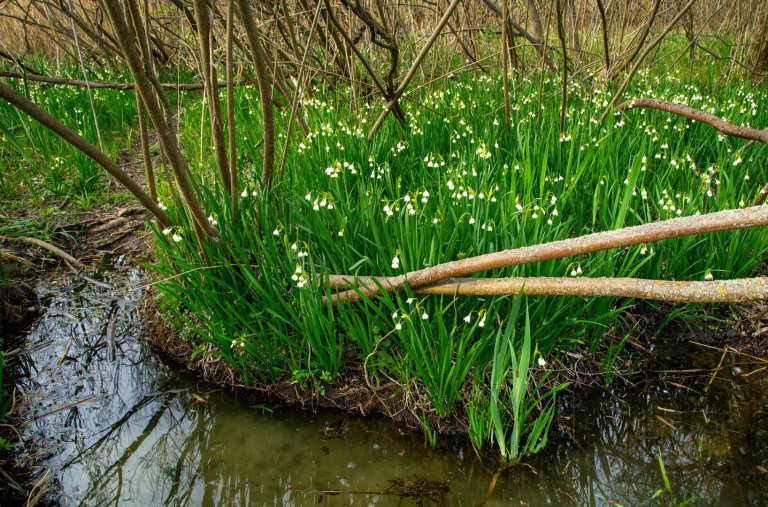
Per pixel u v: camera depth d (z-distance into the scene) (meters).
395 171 4.71
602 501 2.67
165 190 5.22
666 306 3.76
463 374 2.91
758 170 4.55
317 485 2.83
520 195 3.89
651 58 8.95
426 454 2.97
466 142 5.08
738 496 2.63
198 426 3.25
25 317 4.12
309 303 3.00
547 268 3.12
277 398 3.40
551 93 6.64
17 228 5.02
